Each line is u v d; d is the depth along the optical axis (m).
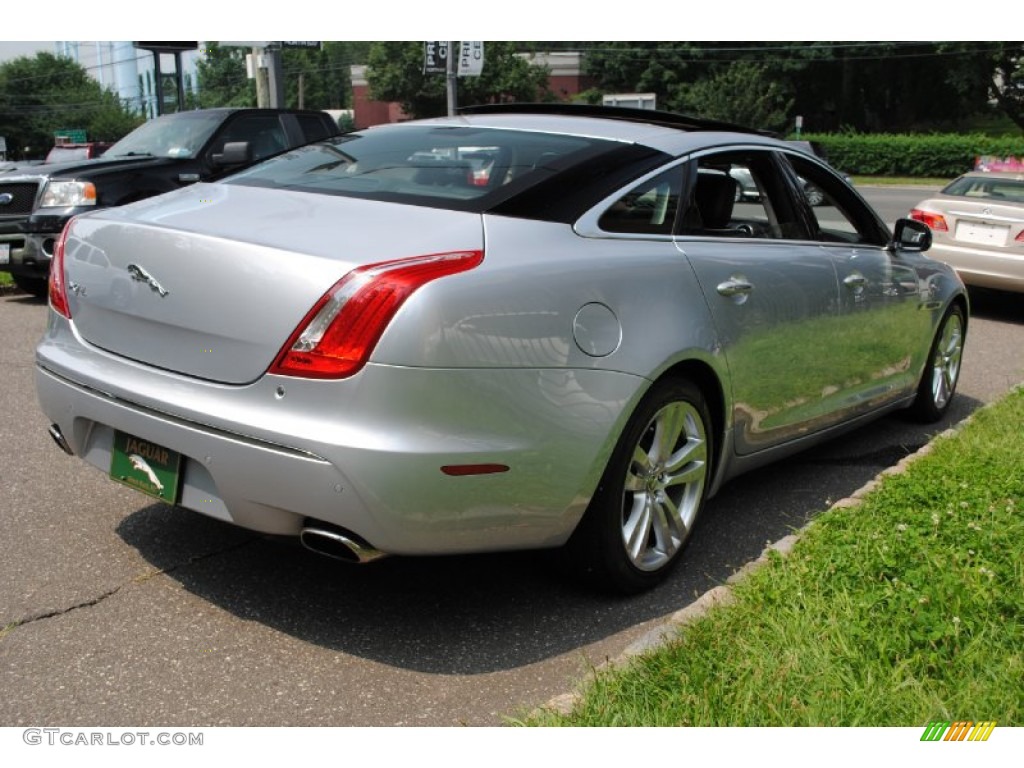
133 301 3.22
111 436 3.39
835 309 4.58
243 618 3.38
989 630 3.09
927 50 64.75
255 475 2.92
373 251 2.97
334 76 113.31
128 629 3.27
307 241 3.02
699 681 2.81
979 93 65.50
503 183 3.48
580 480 3.23
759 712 2.66
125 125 97.44
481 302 2.96
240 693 2.94
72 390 3.40
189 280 3.07
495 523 3.07
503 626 3.40
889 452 5.61
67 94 98.88
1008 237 10.00
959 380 7.59
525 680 3.08
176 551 3.87
